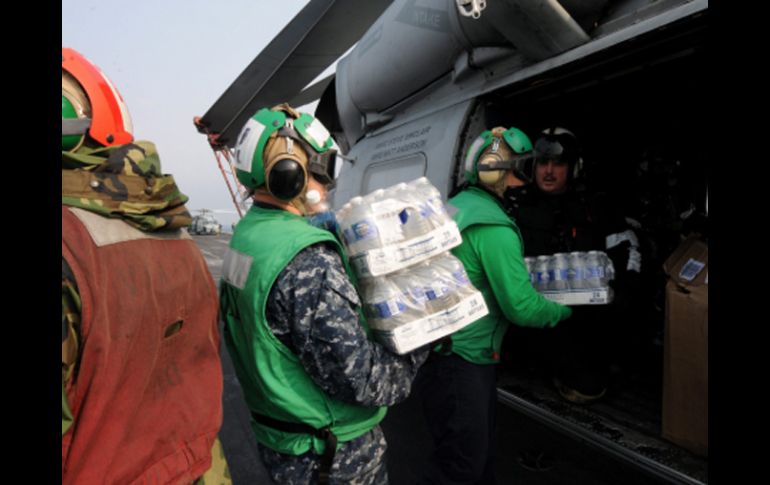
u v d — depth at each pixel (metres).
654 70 2.46
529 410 2.25
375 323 1.13
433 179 3.02
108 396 0.64
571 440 2.56
